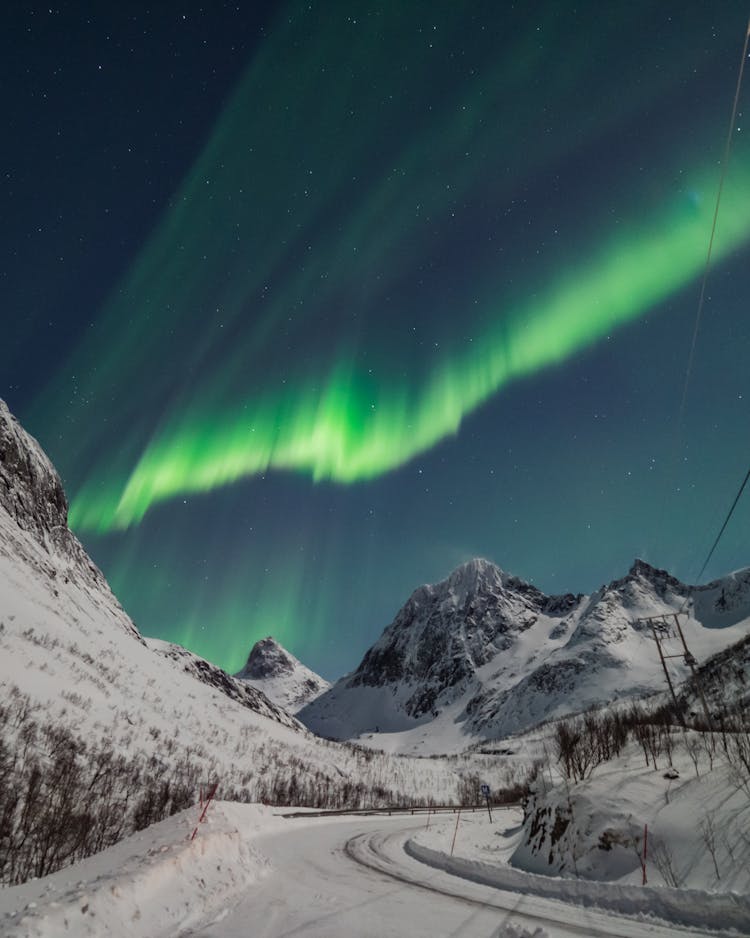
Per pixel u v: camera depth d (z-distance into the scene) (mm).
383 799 92188
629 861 14742
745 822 13531
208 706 108562
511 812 55656
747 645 113688
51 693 61625
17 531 134750
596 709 185500
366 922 10430
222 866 13359
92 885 9516
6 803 32125
